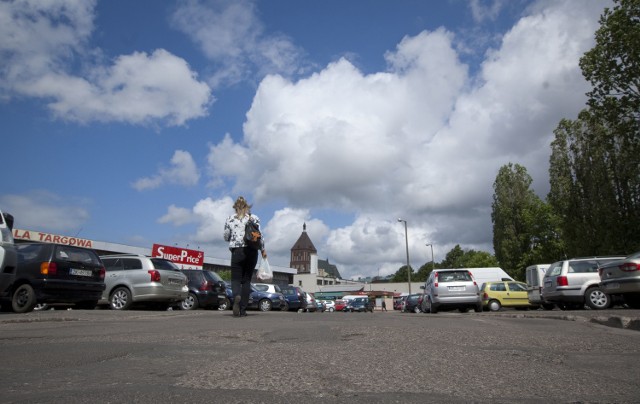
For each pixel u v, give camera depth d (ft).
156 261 48.88
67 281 37.01
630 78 75.66
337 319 26.78
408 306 113.09
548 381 9.88
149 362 11.92
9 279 31.45
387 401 8.35
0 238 31.12
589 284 52.75
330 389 9.16
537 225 143.13
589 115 84.79
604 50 78.54
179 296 49.49
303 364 11.59
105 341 15.85
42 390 9.06
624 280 40.50
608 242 93.35
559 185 103.55
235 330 19.30
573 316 27.68
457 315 35.53
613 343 15.79
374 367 11.23
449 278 57.62
